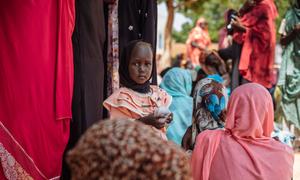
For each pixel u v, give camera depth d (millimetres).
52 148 2977
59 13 2986
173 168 1395
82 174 1411
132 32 3930
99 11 3426
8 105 2863
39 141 2914
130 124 1448
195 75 7465
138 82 3254
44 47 2916
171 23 17547
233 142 3164
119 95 3217
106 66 3826
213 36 29766
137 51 3238
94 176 1388
